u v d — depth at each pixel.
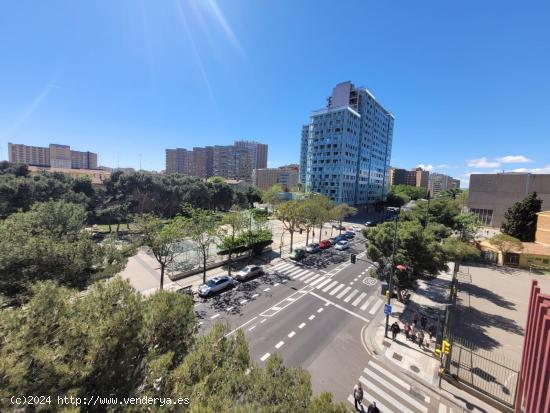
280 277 25.69
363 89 89.12
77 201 38.62
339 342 15.35
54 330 5.27
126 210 44.38
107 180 49.41
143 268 26.66
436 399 11.49
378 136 105.44
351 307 19.89
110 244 16.33
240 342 6.99
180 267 26.30
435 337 16.16
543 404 6.68
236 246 30.08
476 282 26.91
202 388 5.30
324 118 83.88
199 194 58.84
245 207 70.69
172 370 5.88
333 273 27.48
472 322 18.19
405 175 175.88
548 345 6.62
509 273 30.45
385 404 11.15
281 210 34.03
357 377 12.62
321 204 40.97
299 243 41.19
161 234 19.08
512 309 20.48
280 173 147.75
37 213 16.70
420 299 21.88
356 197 91.62
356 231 54.72
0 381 4.07
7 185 33.09
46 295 5.73
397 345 15.19
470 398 11.53
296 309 19.22
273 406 5.24
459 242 26.12
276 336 15.72
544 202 47.59
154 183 50.91
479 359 13.92
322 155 84.50
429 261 17.77
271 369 6.52
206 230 22.97
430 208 39.53
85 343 5.34
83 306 6.00
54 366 4.66
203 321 17.03
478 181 54.50
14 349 4.61
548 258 31.73
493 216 52.88
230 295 21.16
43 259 11.74
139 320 6.29
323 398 5.41
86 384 4.96
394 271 18.55
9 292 11.11
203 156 153.75
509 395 11.41
